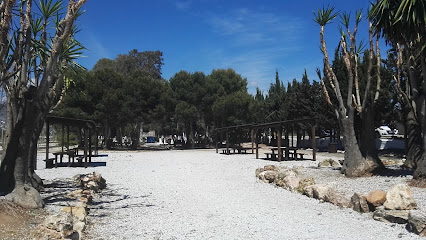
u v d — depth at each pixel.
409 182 10.66
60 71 9.84
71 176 14.91
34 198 7.88
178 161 23.52
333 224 7.04
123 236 6.35
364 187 10.71
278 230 6.66
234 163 21.31
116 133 53.75
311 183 11.03
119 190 11.68
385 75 22.88
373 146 13.07
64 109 36.81
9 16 6.92
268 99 54.97
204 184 13.01
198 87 47.03
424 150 10.62
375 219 7.23
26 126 8.31
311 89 35.47
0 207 6.96
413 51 12.81
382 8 11.16
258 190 11.51
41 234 5.60
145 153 33.62
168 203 9.45
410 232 6.25
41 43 9.04
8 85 8.51
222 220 7.52
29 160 10.16
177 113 44.44
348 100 13.28
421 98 10.88
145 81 43.34
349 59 13.59
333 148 30.47
